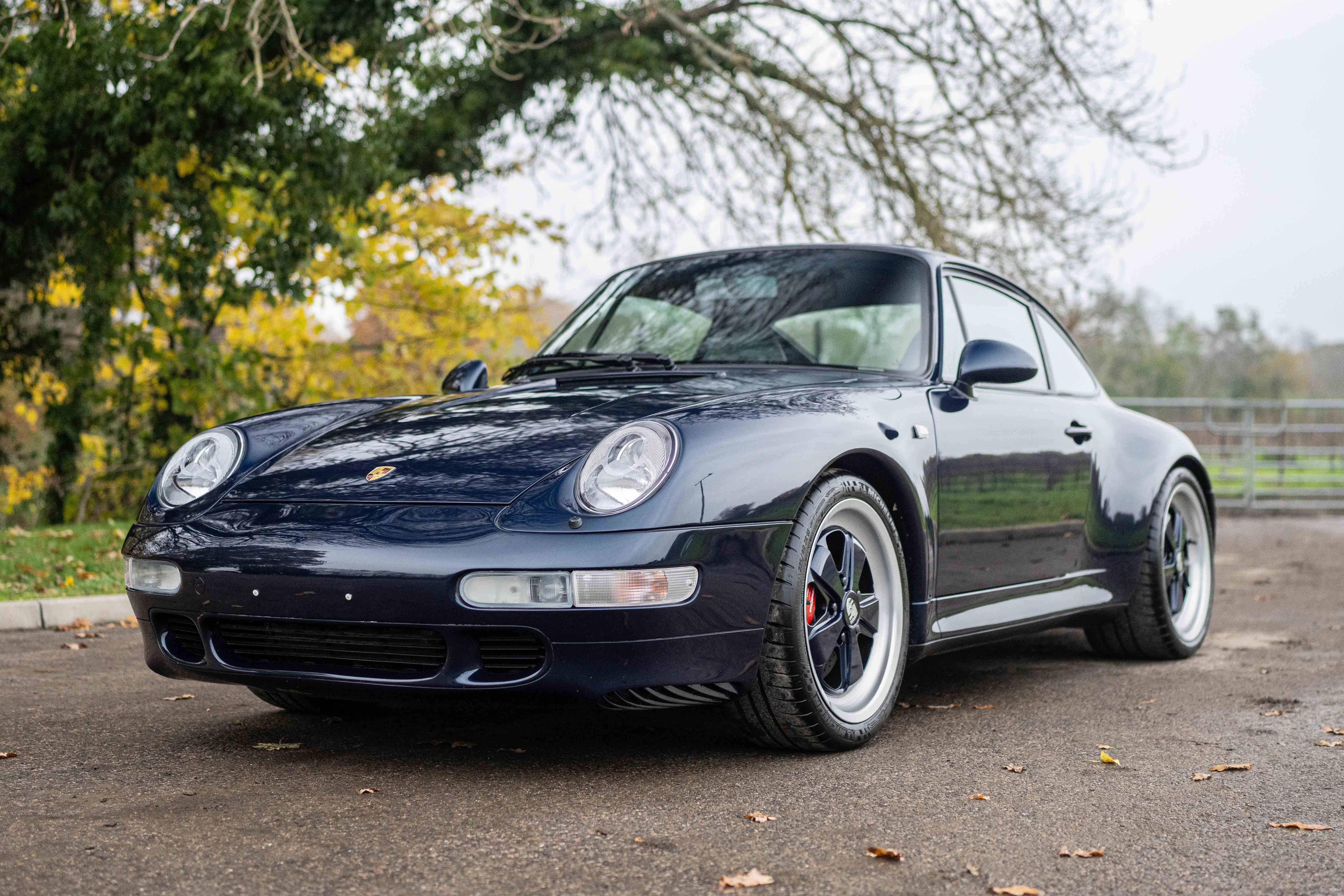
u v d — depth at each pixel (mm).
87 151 8430
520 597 2369
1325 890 1933
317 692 2580
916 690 3760
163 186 8805
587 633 2371
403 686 2451
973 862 2057
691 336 3572
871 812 2344
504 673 2461
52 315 10172
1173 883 1960
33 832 2164
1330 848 2150
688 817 2293
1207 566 4605
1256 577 7410
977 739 3016
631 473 2471
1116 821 2307
